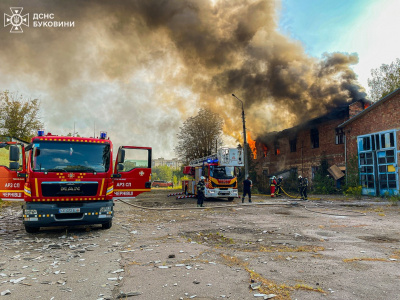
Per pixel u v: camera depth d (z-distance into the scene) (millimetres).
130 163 9250
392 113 17797
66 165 8055
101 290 3830
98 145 8594
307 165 27562
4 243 6910
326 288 3762
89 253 5852
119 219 10953
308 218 10430
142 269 4668
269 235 7535
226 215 11688
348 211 11992
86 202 8109
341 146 23188
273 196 21125
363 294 3561
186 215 11859
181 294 3641
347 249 5863
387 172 18000
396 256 5270
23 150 8266
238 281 4062
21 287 3984
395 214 10930
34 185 7660
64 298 3588
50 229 8891
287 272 4426
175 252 5742
